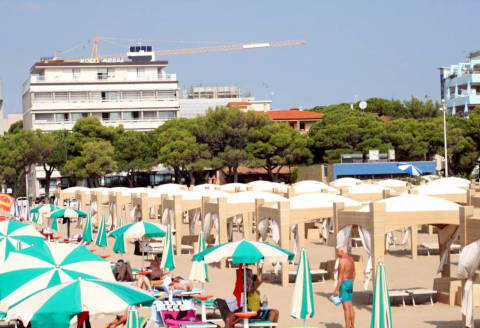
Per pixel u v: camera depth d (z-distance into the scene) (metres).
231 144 172.38
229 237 61.69
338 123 171.12
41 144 172.00
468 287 29.25
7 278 24.25
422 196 38.81
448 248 38.81
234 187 100.69
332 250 64.62
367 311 35.69
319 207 48.25
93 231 92.75
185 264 58.56
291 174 178.25
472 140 165.75
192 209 71.12
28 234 38.06
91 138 182.75
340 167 147.50
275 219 47.53
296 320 33.69
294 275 48.00
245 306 29.59
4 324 31.38
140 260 61.09
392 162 151.12
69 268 25.00
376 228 36.81
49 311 19.44
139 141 179.75
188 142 168.25
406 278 46.78
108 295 20.39
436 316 33.78
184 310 31.73
